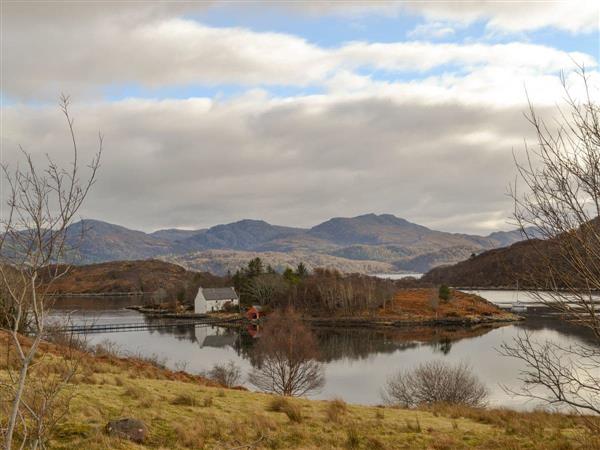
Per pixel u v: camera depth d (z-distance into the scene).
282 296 151.62
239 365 71.25
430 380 42.28
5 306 5.55
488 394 47.31
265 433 18.38
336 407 24.28
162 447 15.45
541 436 20.38
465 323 126.69
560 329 97.44
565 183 7.91
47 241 5.55
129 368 31.00
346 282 151.62
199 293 163.00
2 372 16.11
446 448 18.58
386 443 18.94
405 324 126.88
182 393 23.55
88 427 15.62
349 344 96.19
